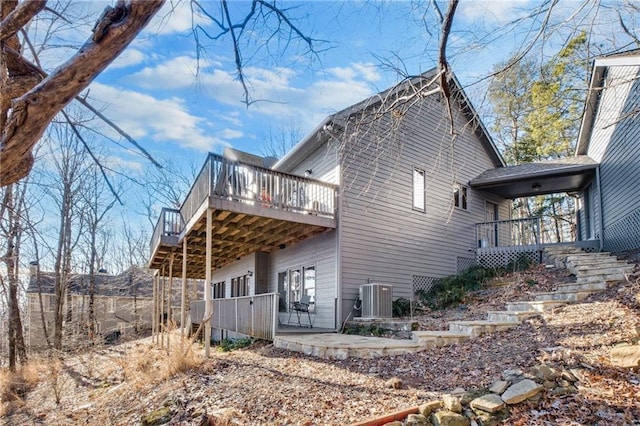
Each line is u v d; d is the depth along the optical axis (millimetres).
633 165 9656
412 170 12336
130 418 6191
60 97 1702
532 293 8820
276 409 4871
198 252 14172
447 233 13250
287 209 9578
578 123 13711
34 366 12422
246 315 9898
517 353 5578
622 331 5473
